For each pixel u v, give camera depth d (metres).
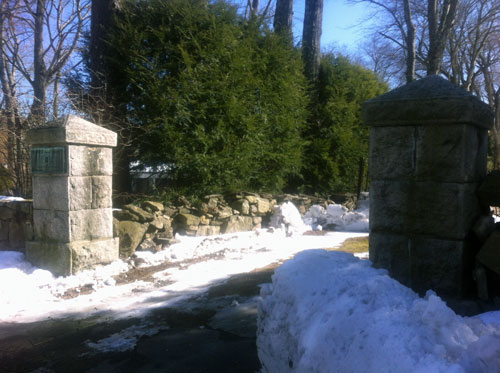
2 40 13.95
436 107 2.75
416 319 1.80
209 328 3.62
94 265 5.30
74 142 4.99
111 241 5.53
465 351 1.55
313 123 11.66
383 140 2.99
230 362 2.98
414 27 11.75
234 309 4.07
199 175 7.86
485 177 2.95
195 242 6.81
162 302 4.32
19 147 7.54
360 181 11.76
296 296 2.31
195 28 7.84
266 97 9.21
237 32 8.62
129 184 7.81
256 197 8.57
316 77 11.99
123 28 7.45
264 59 9.15
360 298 2.06
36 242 5.29
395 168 2.96
